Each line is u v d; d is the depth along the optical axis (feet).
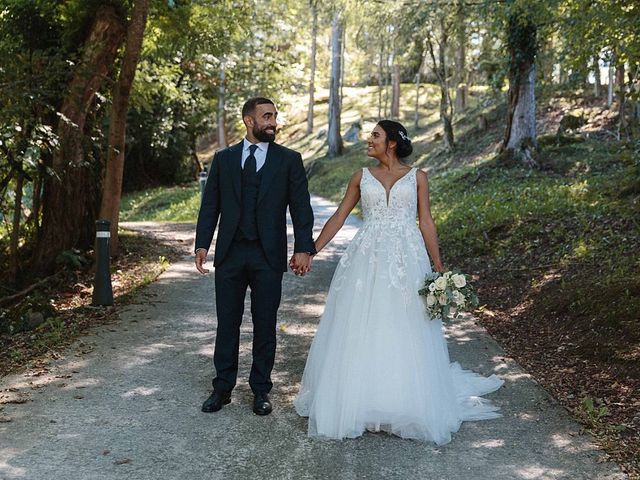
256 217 13.99
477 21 54.44
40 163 31.07
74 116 31.68
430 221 14.38
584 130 62.08
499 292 25.82
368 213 14.30
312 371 14.19
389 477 11.31
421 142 96.99
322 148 129.59
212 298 25.41
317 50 149.69
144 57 39.40
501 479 11.26
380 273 13.60
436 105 141.59
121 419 13.70
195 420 13.69
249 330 20.85
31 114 28.40
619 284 20.39
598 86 73.10
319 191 94.27
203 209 14.33
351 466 11.73
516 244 31.35
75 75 29.66
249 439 12.80
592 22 26.18
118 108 30.76
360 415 12.96
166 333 20.48
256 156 14.14
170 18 35.58
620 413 13.98
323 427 12.99
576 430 13.30
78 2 31.50
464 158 71.82
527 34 49.83
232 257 14.14
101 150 33.60
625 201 32.32
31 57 27.43
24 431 13.05
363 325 13.33
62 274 30.01
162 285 27.76
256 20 54.65
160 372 16.78
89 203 34.45
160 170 108.37
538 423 13.69
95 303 23.91
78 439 12.69
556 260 26.96
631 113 58.85
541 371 17.19
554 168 49.37
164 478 11.18
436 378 13.25
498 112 84.33
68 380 16.12
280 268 14.16
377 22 58.39
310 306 24.25
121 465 11.64
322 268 31.65
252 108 14.05
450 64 92.32
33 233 35.55
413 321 13.38
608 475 11.37
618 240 26.61
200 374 16.66
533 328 20.99
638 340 17.01
